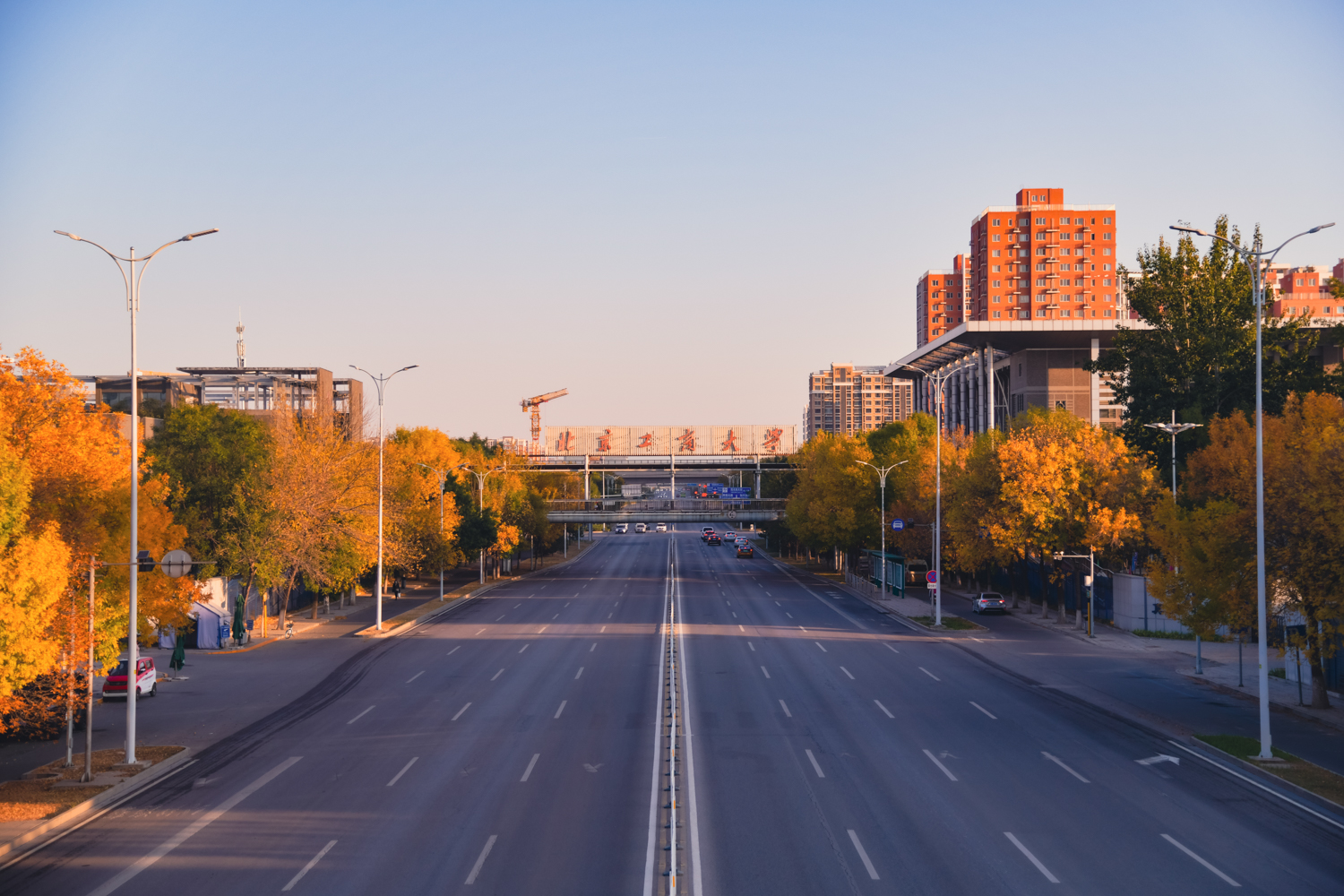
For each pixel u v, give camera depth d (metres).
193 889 17.39
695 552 146.38
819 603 73.50
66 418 30.86
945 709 34.03
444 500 76.56
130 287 27.47
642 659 45.28
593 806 22.34
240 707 35.22
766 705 34.47
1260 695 27.25
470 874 18.00
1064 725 31.45
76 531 27.80
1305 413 45.22
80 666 28.94
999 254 181.12
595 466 172.62
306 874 18.06
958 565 72.81
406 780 24.80
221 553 51.50
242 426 55.69
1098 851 19.30
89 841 20.19
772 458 169.25
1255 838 20.20
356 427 82.19
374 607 71.25
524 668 43.22
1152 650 49.81
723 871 18.12
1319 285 191.12
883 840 19.95
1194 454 56.06
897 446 90.06
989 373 129.25
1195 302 65.69
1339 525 28.92
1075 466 60.28
